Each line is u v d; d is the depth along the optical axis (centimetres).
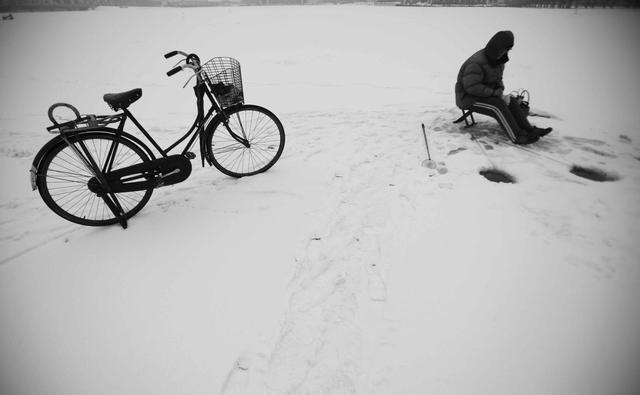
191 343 163
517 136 350
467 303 176
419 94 834
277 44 2059
